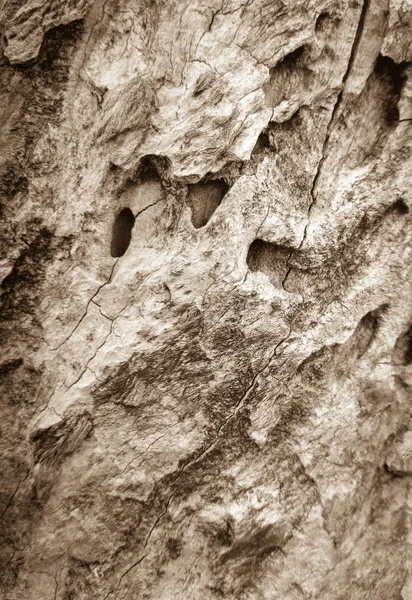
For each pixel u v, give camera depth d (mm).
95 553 532
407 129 525
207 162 510
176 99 500
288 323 542
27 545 523
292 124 524
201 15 493
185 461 546
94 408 528
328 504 557
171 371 535
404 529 562
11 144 502
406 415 569
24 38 489
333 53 515
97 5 487
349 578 550
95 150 506
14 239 510
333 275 548
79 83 497
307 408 562
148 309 522
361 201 538
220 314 529
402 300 556
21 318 519
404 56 515
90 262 519
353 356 565
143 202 519
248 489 549
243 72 502
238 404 550
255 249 537
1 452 521
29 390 523
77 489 530
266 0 494
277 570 544
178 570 538
